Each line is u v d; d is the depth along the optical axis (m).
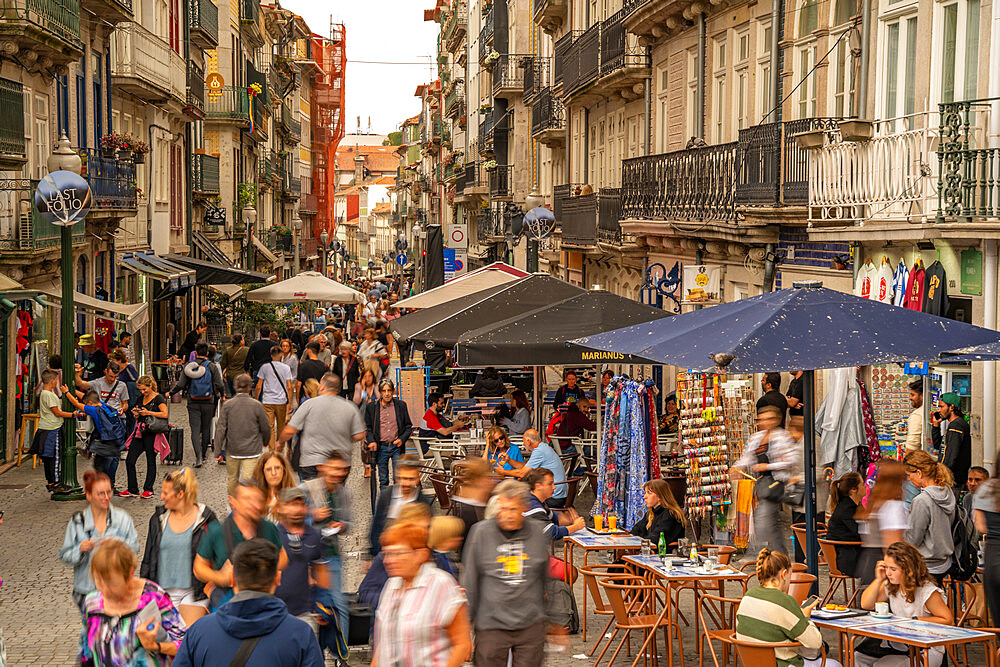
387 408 18.39
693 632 12.02
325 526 9.71
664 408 26.69
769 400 16.06
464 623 7.20
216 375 22.92
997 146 14.02
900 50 16.45
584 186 34.94
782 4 20.25
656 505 12.50
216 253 49.72
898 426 16.66
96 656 7.73
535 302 18.30
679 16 25.95
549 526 11.27
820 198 17.19
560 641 10.45
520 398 20.47
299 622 6.28
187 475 9.12
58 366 21.61
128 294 34.97
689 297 20.66
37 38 23.27
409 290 76.12
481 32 68.50
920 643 8.93
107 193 29.75
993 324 13.66
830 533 12.07
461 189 74.50
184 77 42.31
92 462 20.56
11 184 22.66
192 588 9.06
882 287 16.23
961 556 11.19
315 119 109.75
